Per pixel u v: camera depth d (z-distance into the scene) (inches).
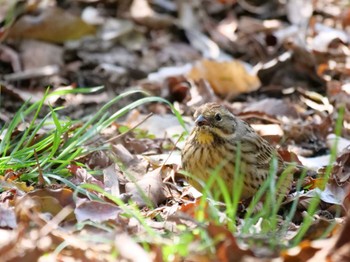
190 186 428.1
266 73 611.5
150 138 500.1
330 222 352.8
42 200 366.6
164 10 705.0
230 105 570.3
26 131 432.5
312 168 457.4
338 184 420.8
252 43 661.3
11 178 410.9
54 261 315.3
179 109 561.6
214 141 410.3
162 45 663.1
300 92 593.9
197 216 350.9
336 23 699.4
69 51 638.5
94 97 574.2
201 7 707.4
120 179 429.7
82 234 337.4
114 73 609.0
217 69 593.9
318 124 525.3
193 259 315.0
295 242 333.7
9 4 659.4
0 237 331.9
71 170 422.0
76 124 504.1
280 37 653.9
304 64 613.9
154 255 316.8
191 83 590.9
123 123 533.0
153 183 415.2
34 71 611.2
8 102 554.6
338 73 612.1
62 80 603.5
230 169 407.8
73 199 370.6
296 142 518.3
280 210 404.8
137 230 352.5
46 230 331.0
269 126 515.8
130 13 690.2
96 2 697.0
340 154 455.5
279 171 419.2
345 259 300.2
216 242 324.2
